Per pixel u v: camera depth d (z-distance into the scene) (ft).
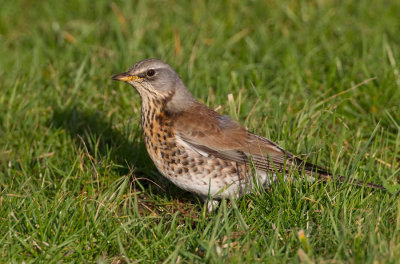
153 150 32.40
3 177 35.32
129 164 36.70
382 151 36.04
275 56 49.98
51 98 43.50
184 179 32.12
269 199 30.91
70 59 50.29
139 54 49.57
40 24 59.41
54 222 29.48
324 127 38.19
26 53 53.36
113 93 43.55
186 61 47.47
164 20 56.13
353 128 39.78
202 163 31.73
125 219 30.60
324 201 30.55
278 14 56.85
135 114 40.68
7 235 28.07
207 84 44.55
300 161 32.42
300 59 48.60
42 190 32.40
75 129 39.96
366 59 46.16
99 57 49.29
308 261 24.91
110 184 34.24
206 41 52.21
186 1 60.34
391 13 56.34
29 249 27.37
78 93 43.96
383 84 42.68
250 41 51.57
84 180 34.45
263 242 28.12
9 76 47.06
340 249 25.90
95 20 58.70
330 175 31.60
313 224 29.32
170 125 31.76
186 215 32.94
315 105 39.04
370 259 24.79
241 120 39.37
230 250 27.09
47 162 35.96
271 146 32.78
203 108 33.42
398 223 27.50
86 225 28.78
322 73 46.47
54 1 63.31
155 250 27.78
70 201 30.12
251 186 32.32
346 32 52.60
